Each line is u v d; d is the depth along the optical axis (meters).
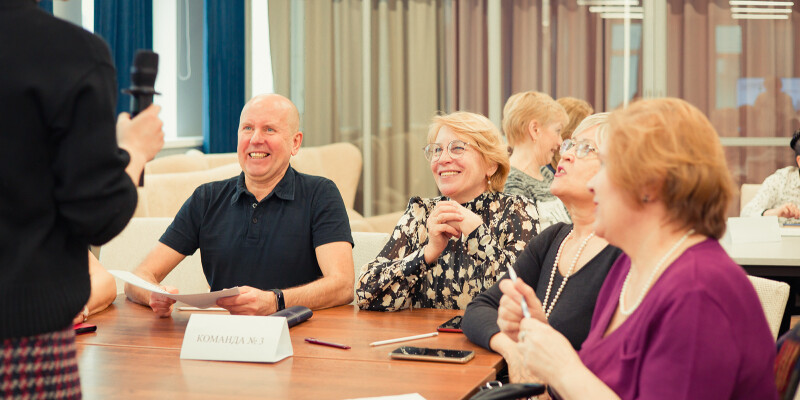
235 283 2.68
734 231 3.58
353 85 5.84
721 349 1.14
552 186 1.91
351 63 5.83
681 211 1.24
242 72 5.88
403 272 2.35
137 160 1.34
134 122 1.37
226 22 5.73
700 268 1.19
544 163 3.73
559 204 3.17
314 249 2.68
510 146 3.76
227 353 1.79
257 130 2.64
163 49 5.75
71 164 1.18
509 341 1.81
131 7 5.01
